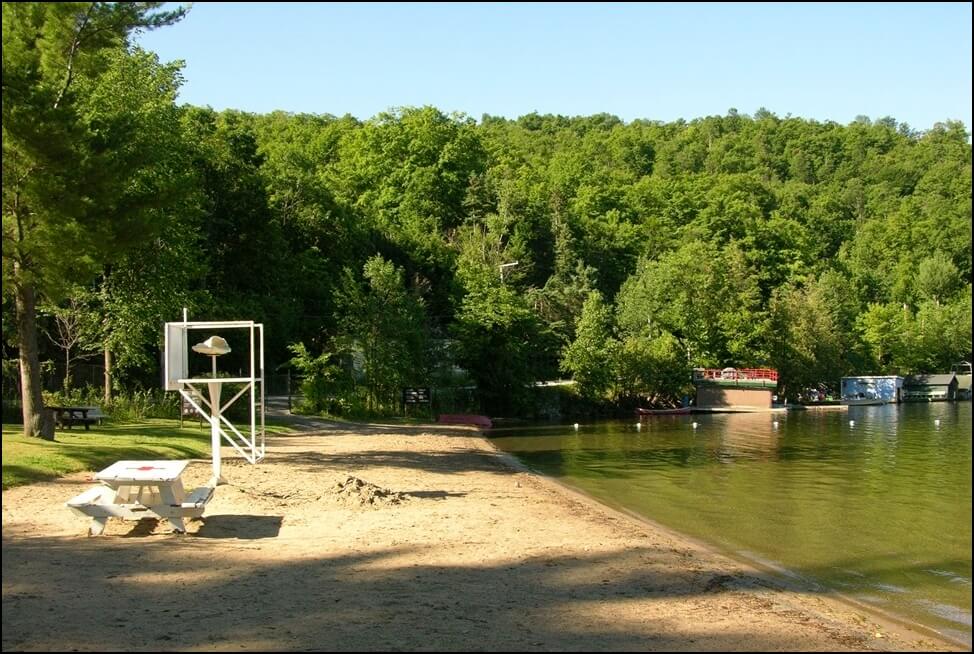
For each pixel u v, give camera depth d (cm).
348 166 10994
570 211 10794
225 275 5672
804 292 9800
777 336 8575
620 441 4238
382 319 5491
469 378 6306
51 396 3331
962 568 1370
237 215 5672
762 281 10606
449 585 1025
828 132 16250
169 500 1255
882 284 11156
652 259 10231
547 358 7556
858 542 1584
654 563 1273
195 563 1067
